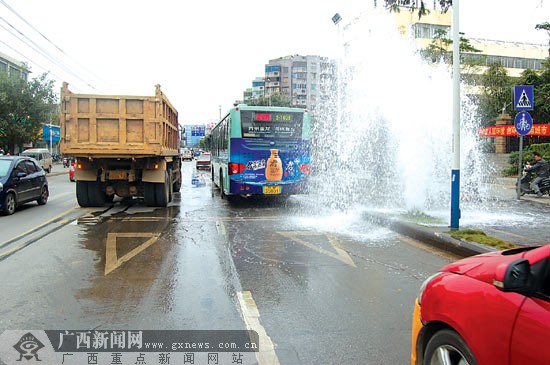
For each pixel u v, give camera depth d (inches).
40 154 1349.7
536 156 618.8
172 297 212.1
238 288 227.0
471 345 105.5
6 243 327.0
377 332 173.6
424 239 338.6
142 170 510.3
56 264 268.7
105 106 469.7
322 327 178.1
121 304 202.1
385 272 258.1
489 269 112.3
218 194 708.7
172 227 397.7
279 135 549.3
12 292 216.8
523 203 547.2
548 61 1160.2
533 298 96.9
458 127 334.3
